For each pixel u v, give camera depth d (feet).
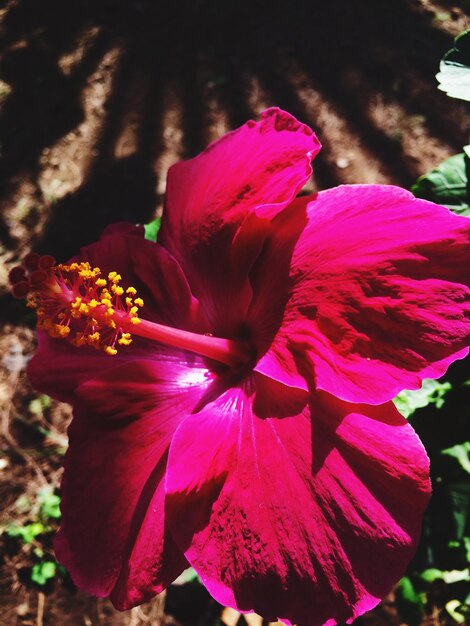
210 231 0.75
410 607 1.10
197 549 0.60
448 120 1.76
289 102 1.90
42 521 1.40
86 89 2.13
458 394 0.89
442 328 0.56
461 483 0.93
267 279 0.69
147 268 0.77
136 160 1.92
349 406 0.59
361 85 1.88
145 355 0.77
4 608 1.32
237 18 2.16
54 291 0.69
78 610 1.30
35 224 1.86
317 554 0.57
